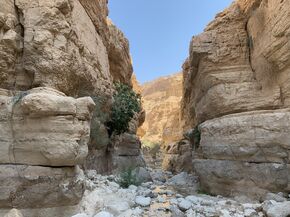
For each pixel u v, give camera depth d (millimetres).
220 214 5289
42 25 5500
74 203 4480
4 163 4195
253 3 8531
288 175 6043
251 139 6828
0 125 4258
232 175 7164
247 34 9258
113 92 11148
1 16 4848
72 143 4258
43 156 4168
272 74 7438
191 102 13562
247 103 7875
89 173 7891
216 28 9750
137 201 5840
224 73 8727
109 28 12430
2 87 4965
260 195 6398
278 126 6355
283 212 4758
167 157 21172
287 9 6473
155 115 44375
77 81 6949
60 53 5727
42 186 4137
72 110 4348
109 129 10602
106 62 10719
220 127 7855
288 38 6520
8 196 4016
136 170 10320
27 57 5301
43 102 4105
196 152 10688
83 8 8234
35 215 4105
